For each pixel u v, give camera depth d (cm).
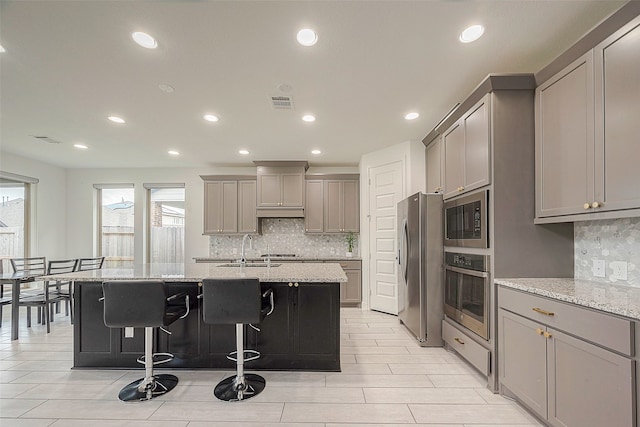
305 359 260
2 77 240
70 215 582
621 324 130
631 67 149
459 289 275
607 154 161
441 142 321
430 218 315
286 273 260
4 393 222
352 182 529
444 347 312
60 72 233
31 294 402
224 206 536
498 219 220
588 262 212
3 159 467
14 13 169
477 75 242
